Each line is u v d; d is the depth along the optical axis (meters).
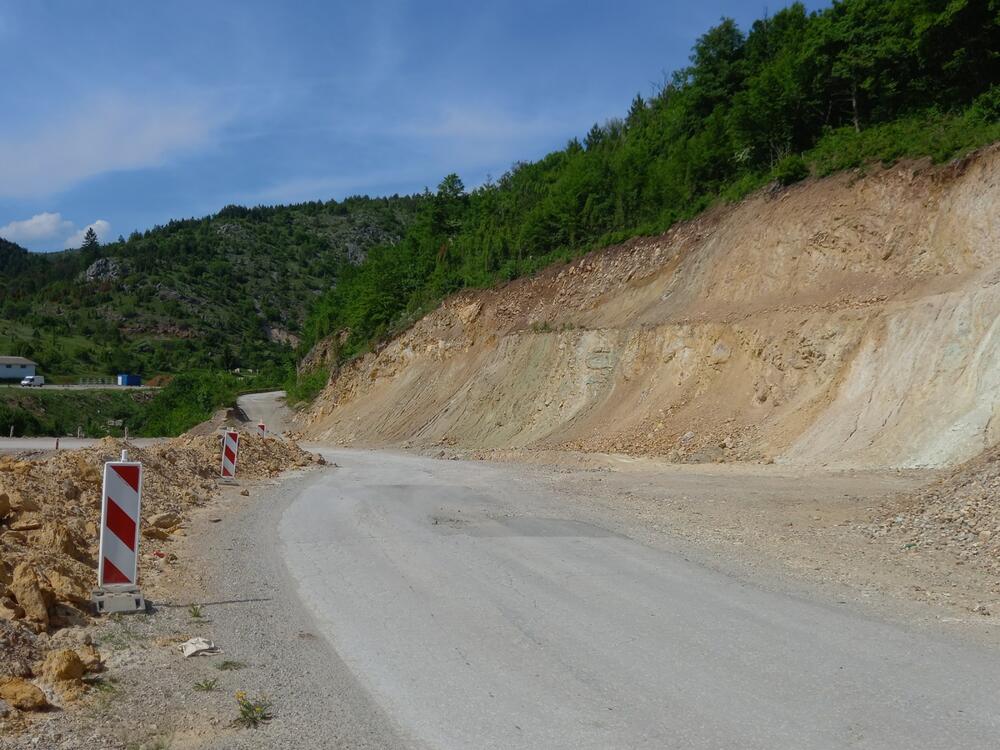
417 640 6.36
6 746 4.25
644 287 37.16
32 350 114.94
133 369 122.50
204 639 6.13
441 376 46.91
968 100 31.91
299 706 4.97
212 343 155.00
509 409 37.88
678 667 5.72
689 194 40.72
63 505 10.25
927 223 26.02
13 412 71.62
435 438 40.25
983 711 4.88
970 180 25.12
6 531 8.24
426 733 4.58
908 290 24.66
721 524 12.23
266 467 21.08
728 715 4.83
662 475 19.92
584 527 11.94
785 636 6.46
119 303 166.75
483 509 13.91
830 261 28.41
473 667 5.73
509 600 7.61
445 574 8.70
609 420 31.42
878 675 5.53
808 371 24.98
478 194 74.00
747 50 51.19
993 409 18.11
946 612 7.20
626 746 4.40
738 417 25.92
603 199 48.00
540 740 4.48
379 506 14.27
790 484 17.05
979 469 11.98
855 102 35.22
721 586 8.20
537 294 44.34
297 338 182.50
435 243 67.19
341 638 6.39
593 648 6.16
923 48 32.56
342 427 50.94
